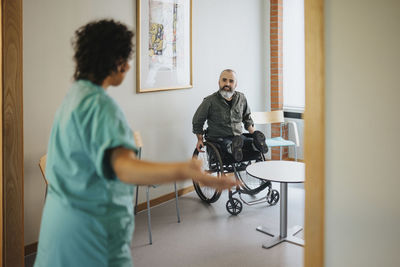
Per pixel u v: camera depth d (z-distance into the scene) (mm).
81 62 1405
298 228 3533
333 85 1300
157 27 4059
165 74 4215
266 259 3014
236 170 4168
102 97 1327
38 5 3039
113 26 1386
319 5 1300
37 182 3148
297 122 5789
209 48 4820
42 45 3088
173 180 1170
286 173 3363
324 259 1375
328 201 1346
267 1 5684
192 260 3008
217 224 3707
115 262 1397
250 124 4465
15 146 2322
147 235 3475
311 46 1336
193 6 4535
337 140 1307
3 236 2318
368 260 1258
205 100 4238
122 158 1212
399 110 1149
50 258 1376
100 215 1362
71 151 1343
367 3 1196
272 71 5773
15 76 2287
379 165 1206
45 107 3150
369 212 1243
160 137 4242
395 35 1145
